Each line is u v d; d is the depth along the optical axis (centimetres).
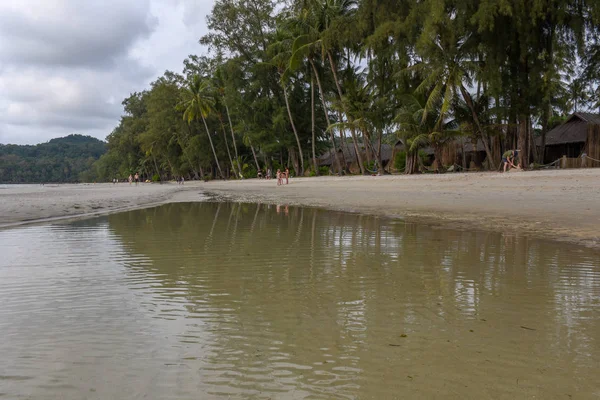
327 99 3762
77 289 328
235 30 3938
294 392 167
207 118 5491
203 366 191
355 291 318
